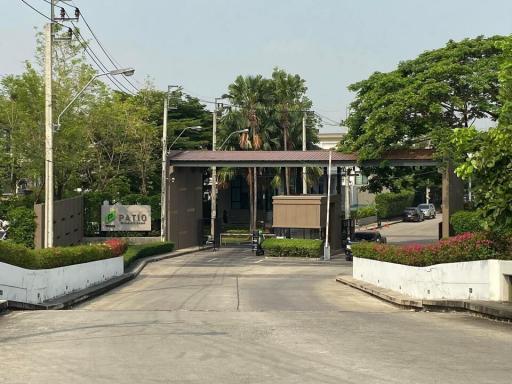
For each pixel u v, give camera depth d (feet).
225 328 44.39
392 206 290.56
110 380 28.02
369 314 56.80
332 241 176.65
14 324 46.91
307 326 45.85
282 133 216.33
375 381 27.78
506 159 46.14
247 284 99.96
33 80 134.82
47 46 94.73
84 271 84.23
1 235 119.96
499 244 60.49
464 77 127.75
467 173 46.85
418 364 31.50
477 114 131.34
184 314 55.31
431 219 290.97
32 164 131.95
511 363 31.89
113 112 164.76
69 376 28.86
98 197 166.61
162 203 168.35
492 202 46.70
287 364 31.40
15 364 31.53
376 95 136.67
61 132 134.00
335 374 29.17
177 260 153.69
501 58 53.42
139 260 142.00
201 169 194.49
